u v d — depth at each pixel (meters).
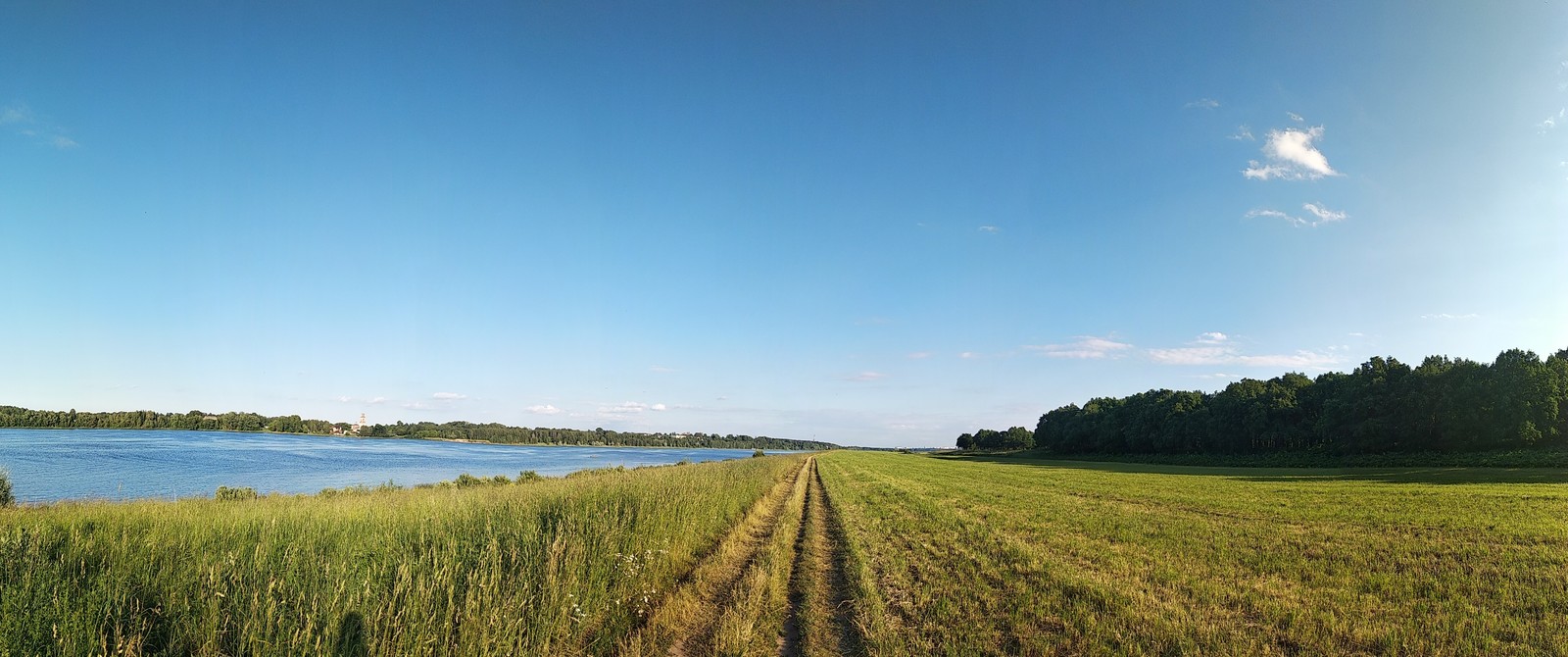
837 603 10.51
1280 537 17.28
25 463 52.81
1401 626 9.12
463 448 176.12
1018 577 12.21
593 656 7.71
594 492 14.80
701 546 14.59
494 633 6.93
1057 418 171.00
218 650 5.98
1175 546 15.86
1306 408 94.75
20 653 5.55
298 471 58.41
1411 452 72.12
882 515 22.80
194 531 9.05
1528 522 19.25
